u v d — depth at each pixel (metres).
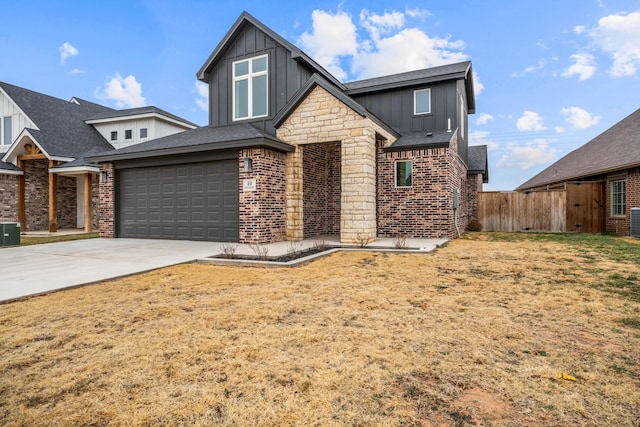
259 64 12.95
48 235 15.38
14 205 17.56
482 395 2.49
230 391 2.54
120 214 13.12
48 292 5.21
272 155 11.00
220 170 11.30
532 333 3.59
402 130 14.45
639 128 16.84
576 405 2.35
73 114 21.89
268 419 2.22
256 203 10.46
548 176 22.22
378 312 4.28
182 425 2.16
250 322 3.94
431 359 3.02
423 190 11.96
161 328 3.77
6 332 3.67
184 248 9.77
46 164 18.98
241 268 7.07
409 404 2.38
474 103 17.61
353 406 2.36
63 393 2.52
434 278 6.05
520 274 6.30
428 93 14.14
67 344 3.36
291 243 10.50
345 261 7.71
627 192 13.81
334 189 14.62
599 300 4.70
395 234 12.27
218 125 13.64
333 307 4.47
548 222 16.11
